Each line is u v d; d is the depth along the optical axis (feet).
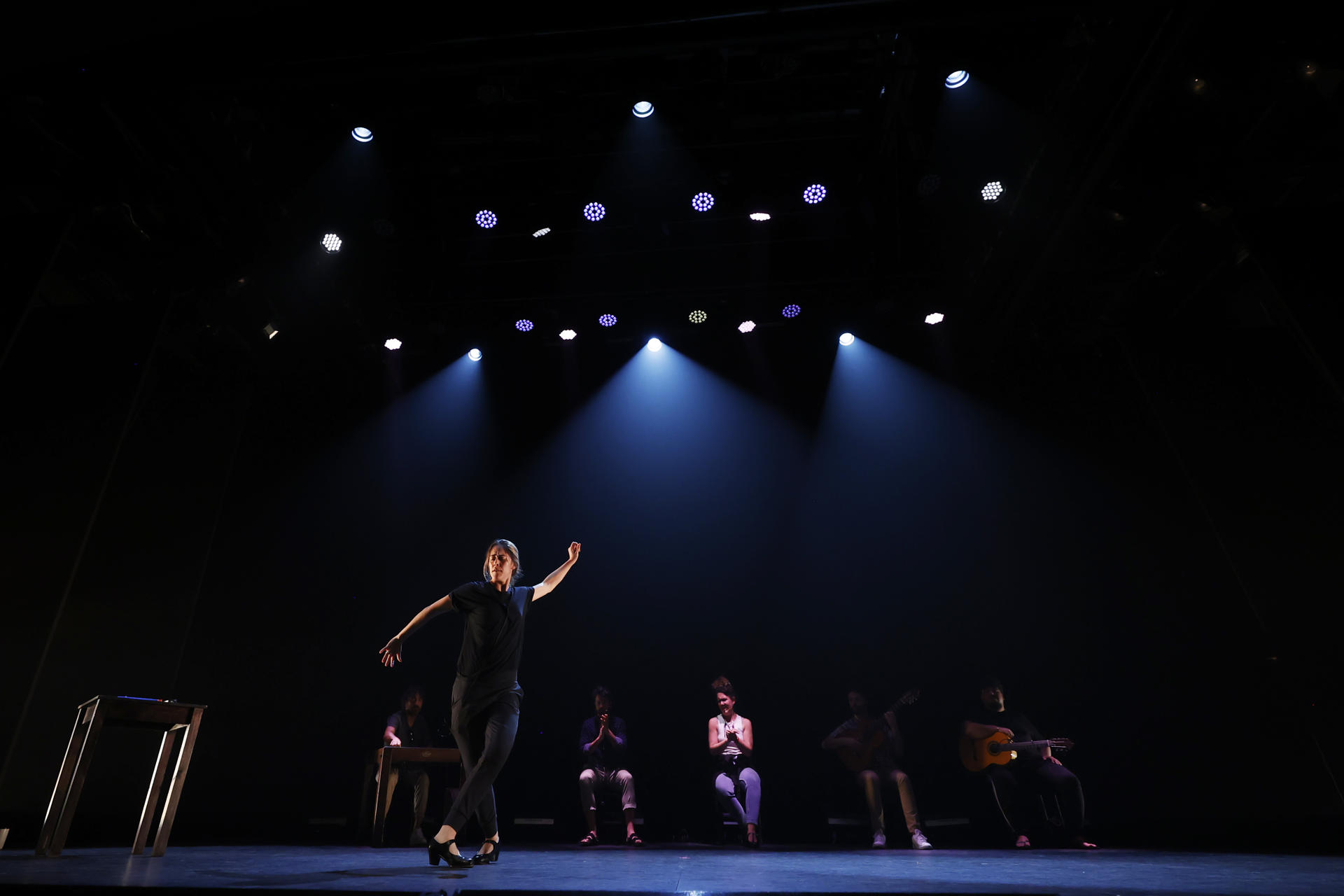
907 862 11.53
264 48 14.74
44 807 16.55
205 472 20.86
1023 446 23.39
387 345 24.03
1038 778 17.10
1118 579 21.62
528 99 17.97
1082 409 23.27
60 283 19.20
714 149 19.45
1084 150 16.75
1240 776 19.22
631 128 18.66
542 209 20.79
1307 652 15.97
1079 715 20.83
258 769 21.71
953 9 13.74
